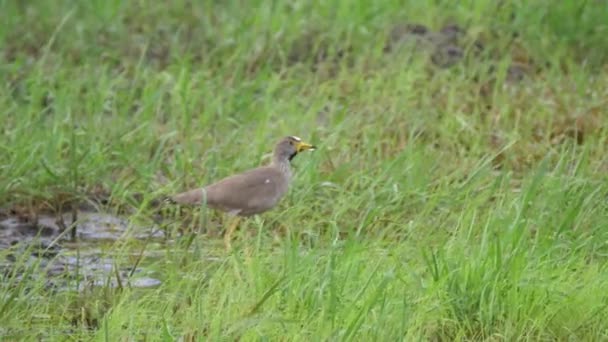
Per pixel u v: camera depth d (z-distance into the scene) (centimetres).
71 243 1376
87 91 1789
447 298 1091
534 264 1151
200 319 1048
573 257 1165
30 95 1756
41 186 1484
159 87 1784
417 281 1095
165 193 1429
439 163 1511
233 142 1570
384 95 1741
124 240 1342
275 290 1072
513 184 1474
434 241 1242
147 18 2145
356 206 1385
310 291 1085
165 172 1512
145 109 1669
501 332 1074
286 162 1341
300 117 1636
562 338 1073
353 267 1127
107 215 1451
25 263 1302
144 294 1184
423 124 1642
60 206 1455
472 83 1816
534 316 1086
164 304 1115
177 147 1545
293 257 1128
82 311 1116
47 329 1112
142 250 1255
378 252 1196
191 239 1255
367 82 1789
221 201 1296
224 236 1360
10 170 1481
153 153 1572
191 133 1600
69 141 1575
